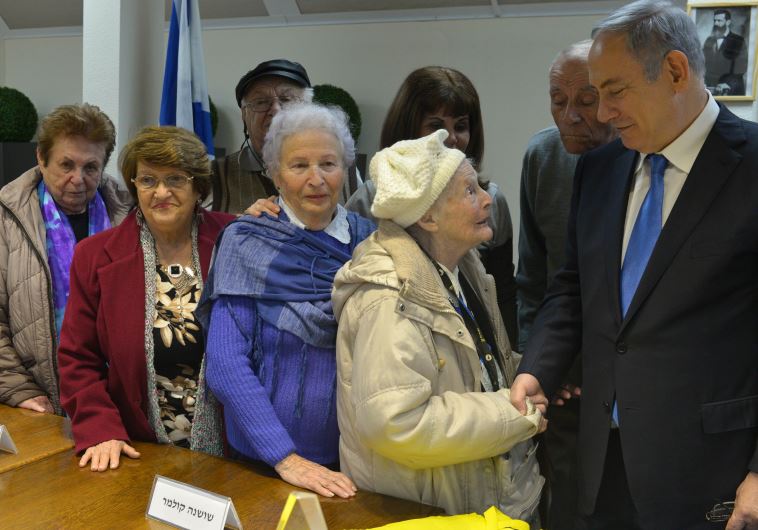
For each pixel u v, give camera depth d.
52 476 1.63
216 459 1.72
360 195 2.28
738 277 1.46
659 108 1.49
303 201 1.70
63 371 1.84
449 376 1.51
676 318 1.48
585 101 2.12
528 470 1.61
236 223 1.76
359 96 4.44
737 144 1.49
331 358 1.66
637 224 1.60
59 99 5.05
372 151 4.46
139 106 2.88
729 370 1.46
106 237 1.89
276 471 1.61
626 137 1.56
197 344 1.82
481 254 2.38
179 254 1.90
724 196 1.47
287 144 1.69
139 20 2.85
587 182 1.78
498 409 1.45
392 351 1.40
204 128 2.87
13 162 4.28
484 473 1.54
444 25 4.26
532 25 4.12
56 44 5.00
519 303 2.59
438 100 2.14
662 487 1.50
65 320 1.88
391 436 1.38
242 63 4.61
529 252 2.53
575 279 1.83
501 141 4.25
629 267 1.59
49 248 2.22
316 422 1.64
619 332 1.55
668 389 1.49
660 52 1.45
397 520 1.43
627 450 1.53
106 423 1.77
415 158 1.50
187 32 2.79
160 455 1.75
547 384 1.71
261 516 1.44
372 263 1.51
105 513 1.47
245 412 1.57
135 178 1.79
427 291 1.47
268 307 1.66
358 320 1.50
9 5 4.93
